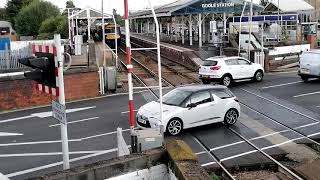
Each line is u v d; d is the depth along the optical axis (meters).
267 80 25.55
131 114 9.77
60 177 5.99
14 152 13.49
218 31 41.34
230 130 15.09
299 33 41.75
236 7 37.38
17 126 16.84
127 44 9.58
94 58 25.98
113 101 20.69
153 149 6.78
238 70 24.09
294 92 21.64
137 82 25.25
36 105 20.44
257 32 38.59
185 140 13.96
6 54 21.95
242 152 12.48
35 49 7.17
